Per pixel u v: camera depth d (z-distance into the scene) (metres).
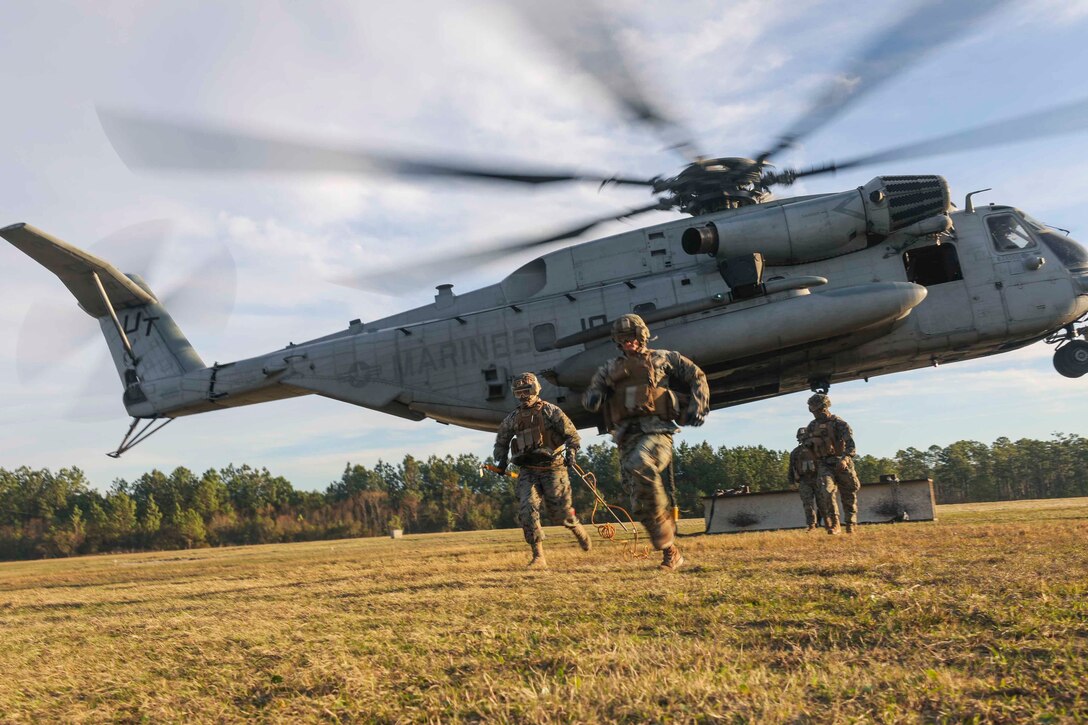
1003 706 2.11
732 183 14.27
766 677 2.55
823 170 13.86
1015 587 4.08
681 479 81.50
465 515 100.75
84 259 17.34
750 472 81.38
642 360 5.18
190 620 5.29
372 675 3.04
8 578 13.27
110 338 18.52
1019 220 14.77
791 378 14.90
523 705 2.40
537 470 7.99
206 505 103.31
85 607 6.96
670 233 14.59
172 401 17.28
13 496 109.31
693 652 2.97
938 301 14.30
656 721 2.16
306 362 15.70
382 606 5.29
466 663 3.15
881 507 13.52
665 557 6.07
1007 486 110.00
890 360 14.69
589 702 2.37
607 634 3.51
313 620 4.83
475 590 5.90
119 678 3.43
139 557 31.61
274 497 111.81
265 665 3.49
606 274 14.55
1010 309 14.29
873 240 14.06
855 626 3.35
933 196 13.60
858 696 2.28
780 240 13.59
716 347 13.44
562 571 7.02
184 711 2.80
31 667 3.83
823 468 10.41
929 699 2.21
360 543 29.83
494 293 15.33
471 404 14.86
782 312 13.44
